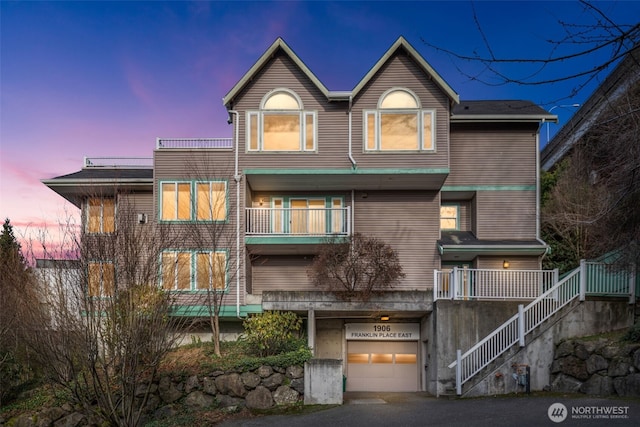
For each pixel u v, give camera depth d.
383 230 20.83
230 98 19.39
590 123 9.81
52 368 12.23
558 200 23.22
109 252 12.31
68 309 12.38
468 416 12.50
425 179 19.86
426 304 17.78
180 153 19.41
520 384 15.22
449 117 20.23
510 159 21.64
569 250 23.52
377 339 20.36
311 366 15.07
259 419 13.54
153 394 14.75
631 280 16.17
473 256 20.80
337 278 18.39
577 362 14.88
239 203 19.08
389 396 16.91
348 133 19.58
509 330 15.79
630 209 12.65
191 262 18.28
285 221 20.50
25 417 14.02
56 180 19.59
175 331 13.68
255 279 20.80
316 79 19.44
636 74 7.95
